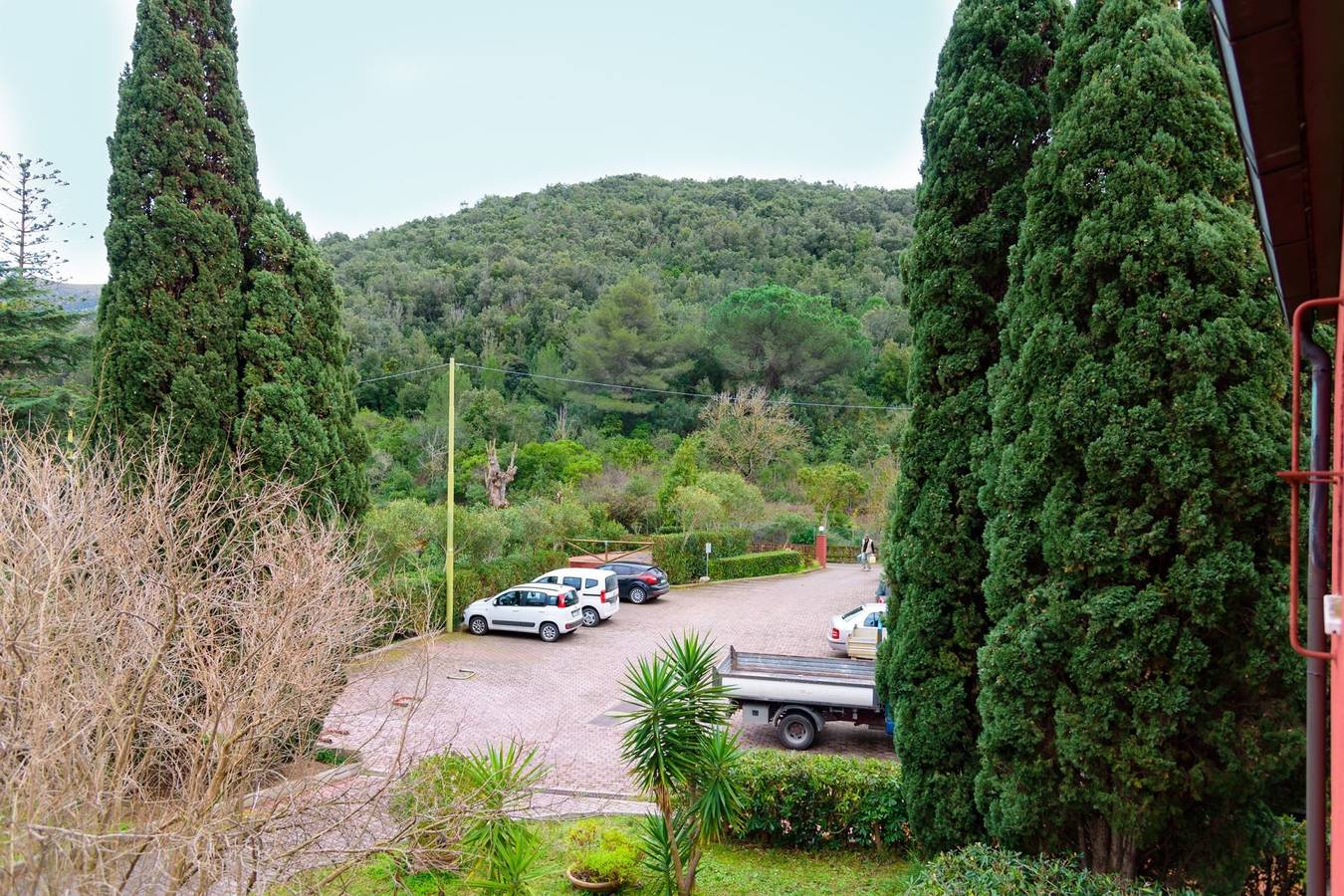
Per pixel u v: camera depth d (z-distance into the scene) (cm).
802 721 1205
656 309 5134
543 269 6662
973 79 715
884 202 8938
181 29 999
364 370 4991
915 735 697
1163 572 544
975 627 685
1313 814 362
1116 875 568
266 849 516
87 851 397
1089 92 584
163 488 644
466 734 1220
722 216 8381
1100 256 562
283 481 933
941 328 714
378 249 7644
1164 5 579
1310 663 365
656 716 672
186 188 989
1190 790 534
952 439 709
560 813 922
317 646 604
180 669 596
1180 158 550
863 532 3747
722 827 808
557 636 1908
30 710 459
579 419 4697
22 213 2173
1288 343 528
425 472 3825
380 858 624
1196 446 523
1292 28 222
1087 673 551
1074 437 569
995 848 623
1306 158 287
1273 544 518
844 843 834
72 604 540
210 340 977
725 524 3250
